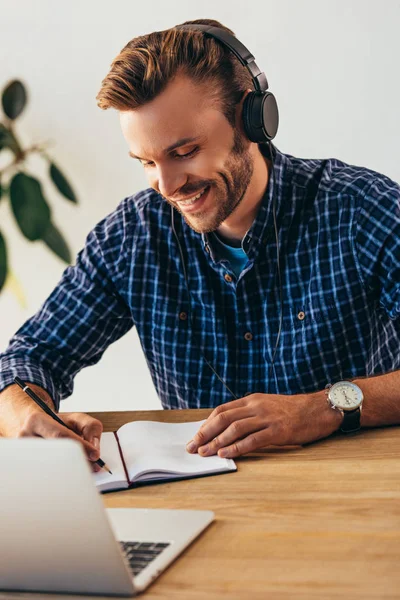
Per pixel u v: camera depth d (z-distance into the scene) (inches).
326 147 101.5
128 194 108.8
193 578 30.1
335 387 49.4
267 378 63.6
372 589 28.0
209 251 62.8
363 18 97.3
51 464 28.2
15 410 52.3
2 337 115.6
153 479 43.1
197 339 64.9
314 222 62.5
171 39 52.6
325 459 44.2
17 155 109.0
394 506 36.1
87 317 66.5
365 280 61.4
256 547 32.6
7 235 112.2
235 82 54.6
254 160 59.9
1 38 107.5
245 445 45.6
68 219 110.6
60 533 29.0
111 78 51.1
